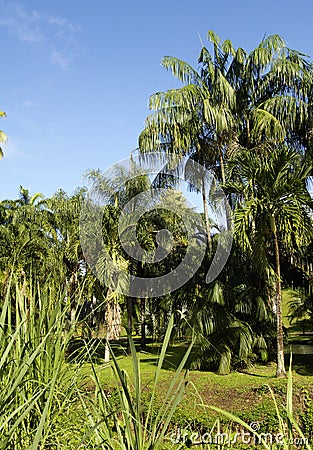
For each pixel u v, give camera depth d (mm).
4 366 1839
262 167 9688
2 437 1634
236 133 13680
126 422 1645
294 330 21016
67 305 2312
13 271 2201
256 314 11430
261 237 10055
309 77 13750
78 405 2057
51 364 2008
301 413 6656
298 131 14062
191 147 14414
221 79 13641
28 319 2096
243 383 9117
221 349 10641
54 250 13250
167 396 1663
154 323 13438
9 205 30484
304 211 9781
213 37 14500
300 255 11812
